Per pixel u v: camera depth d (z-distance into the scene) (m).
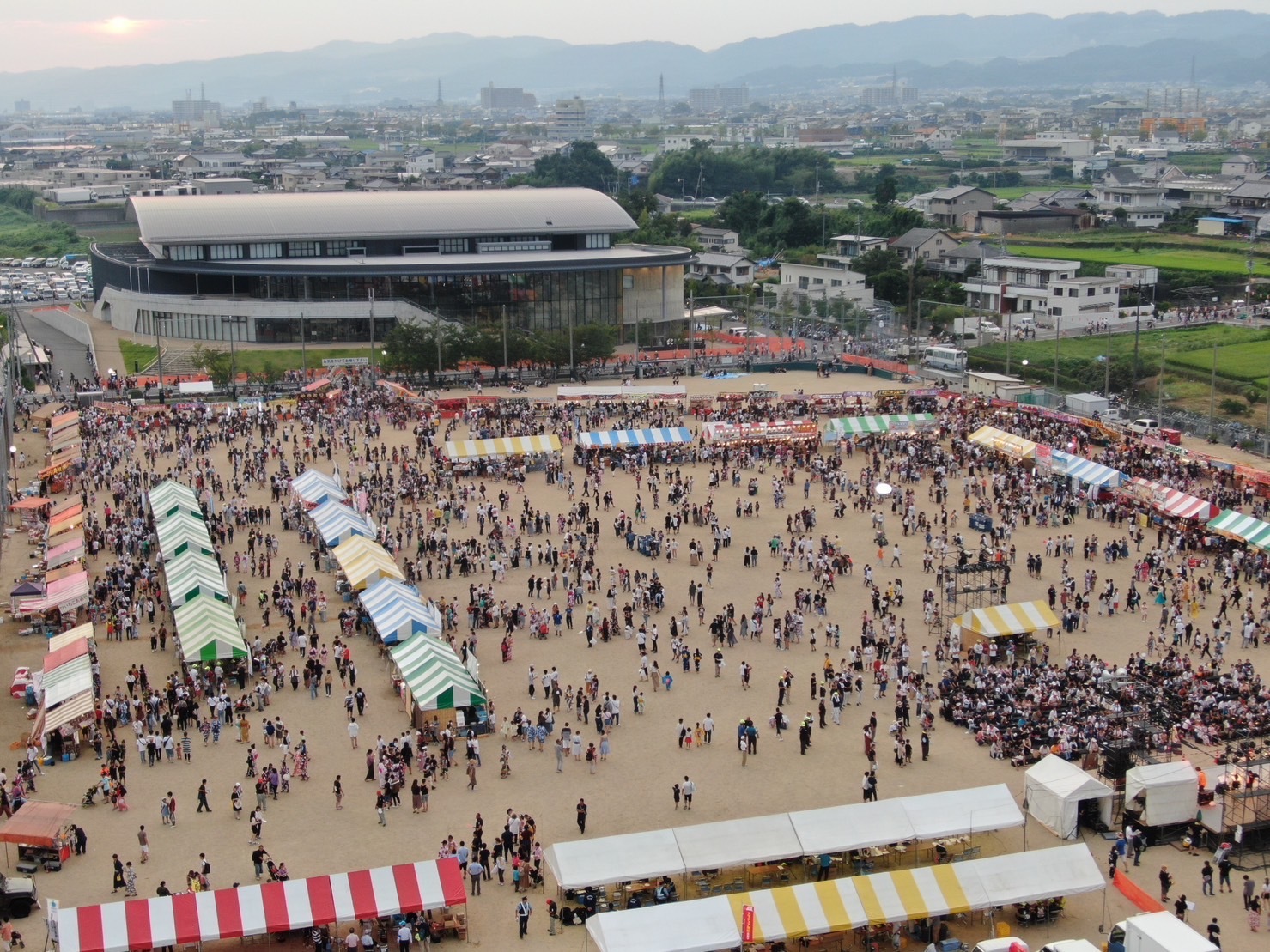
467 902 62.84
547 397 179.12
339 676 88.81
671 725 82.06
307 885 58.56
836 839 63.22
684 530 122.75
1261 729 78.62
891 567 112.44
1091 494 128.62
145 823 70.00
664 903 60.62
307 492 121.62
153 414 161.88
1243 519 113.94
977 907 59.25
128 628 95.31
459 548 115.00
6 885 61.59
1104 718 78.69
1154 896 63.22
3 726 81.88
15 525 125.06
